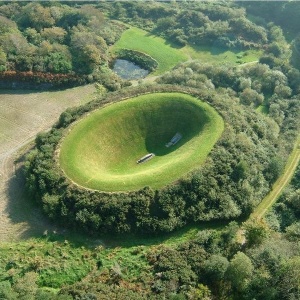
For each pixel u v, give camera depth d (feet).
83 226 255.50
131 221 257.96
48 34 467.52
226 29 545.03
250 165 296.51
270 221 278.05
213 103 342.85
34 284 221.05
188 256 240.32
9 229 259.60
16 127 354.54
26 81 404.77
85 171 281.54
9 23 472.85
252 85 426.10
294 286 211.61
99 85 419.33
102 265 238.68
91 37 465.06
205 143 303.07
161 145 335.26
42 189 271.49
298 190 295.69
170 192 266.57
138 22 574.15
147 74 473.67
